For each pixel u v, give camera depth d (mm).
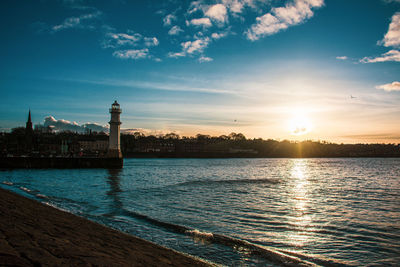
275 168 105188
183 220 19703
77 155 108750
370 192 35969
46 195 30844
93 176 59656
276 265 11883
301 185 44438
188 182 48312
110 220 18891
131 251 11336
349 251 14039
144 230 16531
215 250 13406
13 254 7832
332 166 125750
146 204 25891
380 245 14961
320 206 25781
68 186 40562
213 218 20547
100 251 10359
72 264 8055
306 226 18641
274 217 21109
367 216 21688
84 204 25391
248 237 16109
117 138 84750
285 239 15836
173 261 10977
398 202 28281
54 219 15539
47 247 9242
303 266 11961
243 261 12172
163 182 48312
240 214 22016
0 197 20203
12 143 189125
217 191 35938
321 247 14602
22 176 58000
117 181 49469
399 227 18484
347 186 43312
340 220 20297
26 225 12242
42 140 193375
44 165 82438
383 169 99938
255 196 31641
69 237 11625
